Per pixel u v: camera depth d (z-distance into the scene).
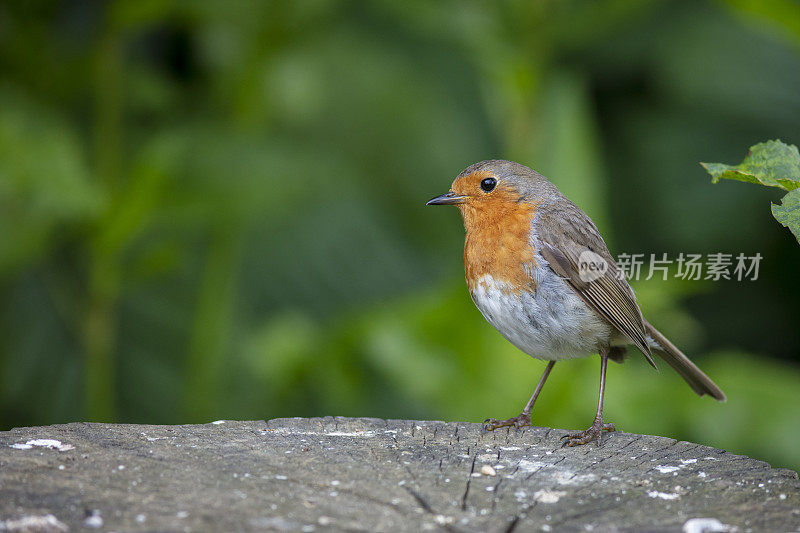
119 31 11.05
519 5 11.08
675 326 10.62
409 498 5.58
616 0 10.96
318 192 13.85
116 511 5.18
